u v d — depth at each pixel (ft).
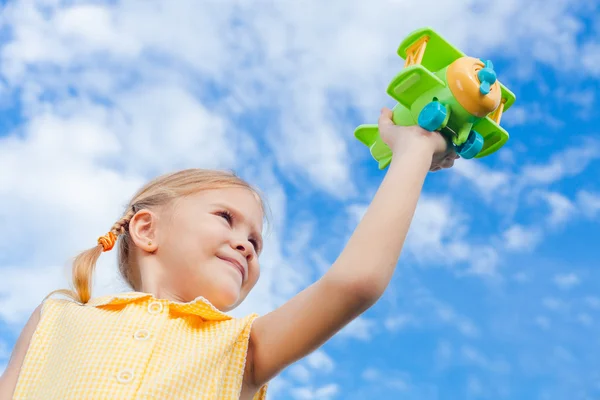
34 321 7.18
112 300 6.81
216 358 6.40
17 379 6.73
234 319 6.79
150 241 7.77
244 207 7.95
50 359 6.64
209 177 8.11
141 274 7.73
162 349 6.37
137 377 6.09
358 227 6.38
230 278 7.38
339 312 6.12
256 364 6.57
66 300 7.36
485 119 7.38
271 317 6.65
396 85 7.27
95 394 5.98
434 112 6.93
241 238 7.66
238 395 6.39
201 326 6.78
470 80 7.03
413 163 6.74
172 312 6.81
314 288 6.34
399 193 6.49
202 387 6.23
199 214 7.68
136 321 6.56
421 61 7.63
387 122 7.41
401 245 6.32
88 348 6.35
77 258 7.84
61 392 6.11
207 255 7.46
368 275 6.04
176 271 7.52
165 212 7.88
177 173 8.33
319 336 6.27
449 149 7.19
